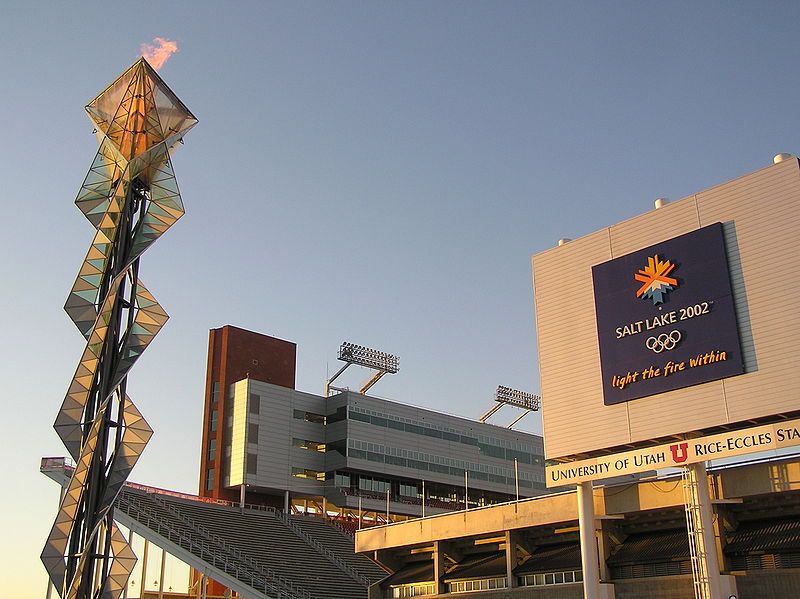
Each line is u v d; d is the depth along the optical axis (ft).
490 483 393.91
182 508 285.02
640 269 164.86
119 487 149.79
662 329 158.51
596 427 164.35
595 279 172.45
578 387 169.58
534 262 185.47
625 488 166.71
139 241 160.35
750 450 140.36
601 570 168.14
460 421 392.88
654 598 159.33
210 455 329.11
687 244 158.61
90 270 158.71
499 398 440.45
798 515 153.79
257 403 328.90
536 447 427.74
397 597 222.28
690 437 153.48
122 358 154.51
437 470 371.97
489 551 210.18
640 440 156.76
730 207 154.20
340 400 350.64
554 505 180.65
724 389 147.13
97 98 167.22
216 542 268.41
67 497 143.84
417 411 374.84
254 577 252.62
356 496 340.18
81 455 144.77
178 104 170.91
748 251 149.89
